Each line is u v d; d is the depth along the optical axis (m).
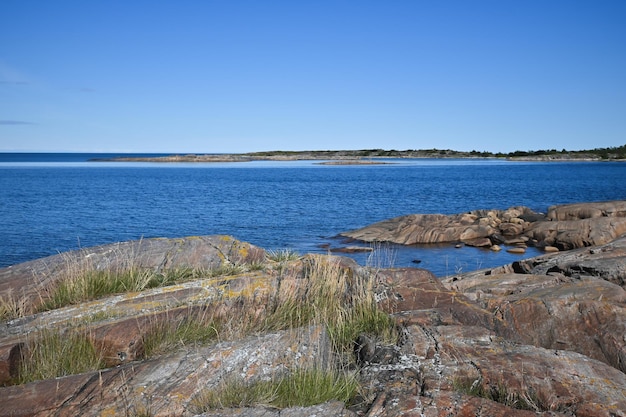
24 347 5.93
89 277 8.15
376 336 6.70
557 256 14.00
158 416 4.68
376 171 121.00
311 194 55.41
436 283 9.16
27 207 40.00
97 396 4.87
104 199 47.91
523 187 66.44
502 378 5.31
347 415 4.64
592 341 7.25
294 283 8.12
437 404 4.75
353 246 24.69
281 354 5.73
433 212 39.50
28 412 4.64
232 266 9.52
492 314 7.69
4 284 8.34
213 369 5.39
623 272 10.77
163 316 6.82
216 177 93.75
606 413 4.68
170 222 32.72
